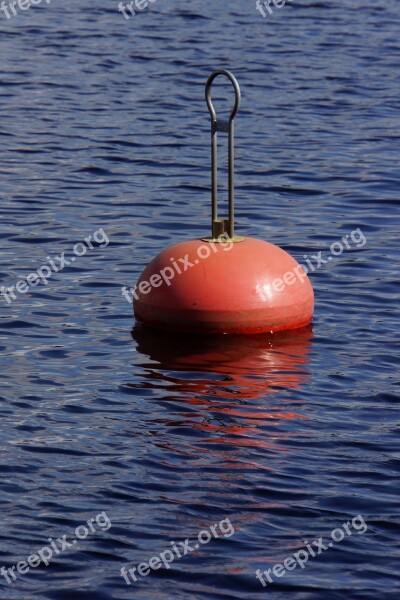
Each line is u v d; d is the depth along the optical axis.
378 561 15.61
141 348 23.09
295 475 17.83
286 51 58.31
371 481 17.69
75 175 37.16
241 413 20.03
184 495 17.20
